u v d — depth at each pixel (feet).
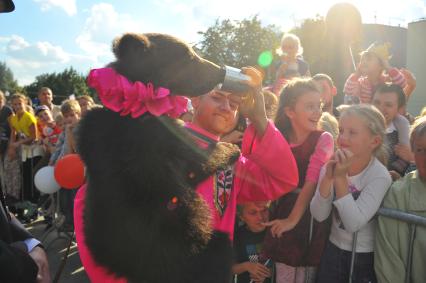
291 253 7.61
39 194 20.71
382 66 11.94
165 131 4.63
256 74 6.00
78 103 17.43
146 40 4.74
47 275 5.28
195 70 4.96
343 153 6.66
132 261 4.44
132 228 4.37
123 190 4.36
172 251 4.43
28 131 20.30
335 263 7.32
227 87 5.34
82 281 13.02
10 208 20.33
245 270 7.97
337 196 6.80
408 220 6.54
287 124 8.40
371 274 7.20
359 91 12.33
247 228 8.18
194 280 4.66
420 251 6.56
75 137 4.85
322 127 9.10
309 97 8.00
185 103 5.10
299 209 7.39
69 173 11.25
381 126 7.18
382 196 6.98
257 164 6.34
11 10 4.67
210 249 4.96
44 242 16.43
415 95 72.74
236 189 6.09
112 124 4.60
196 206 4.58
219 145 5.57
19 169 20.44
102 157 4.50
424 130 6.66
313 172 7.57
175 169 4.51
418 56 73.41
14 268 4.27
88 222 4.66
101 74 4.55
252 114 6.17
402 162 9.71
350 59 13.94
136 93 4.51
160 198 4.35
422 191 6.72
